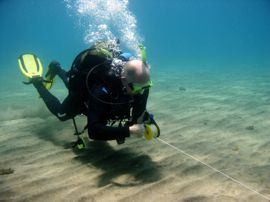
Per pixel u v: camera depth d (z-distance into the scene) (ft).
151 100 23.68
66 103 11.27
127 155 11.82
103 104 9.43
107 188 9.28
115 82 9.23
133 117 10.51
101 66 9.44
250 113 18.74
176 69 55.11
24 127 15.61
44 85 13.99
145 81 8.96
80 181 9.74
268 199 8.49
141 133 9.64
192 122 16.71
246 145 12.89
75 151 12.20
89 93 9.65
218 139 13.73
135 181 9.70
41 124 16.11
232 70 49.55
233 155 11.75
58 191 9.12
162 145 12.86
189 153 11.97
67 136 14.07
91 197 8.78
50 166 10.86
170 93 27.07
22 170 10.54
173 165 10.82
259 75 40.88
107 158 11.55
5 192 9.07
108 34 16.34
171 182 9.58
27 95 28.22
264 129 15.21
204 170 10.39
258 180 9.61
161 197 8.70
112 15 29.27
